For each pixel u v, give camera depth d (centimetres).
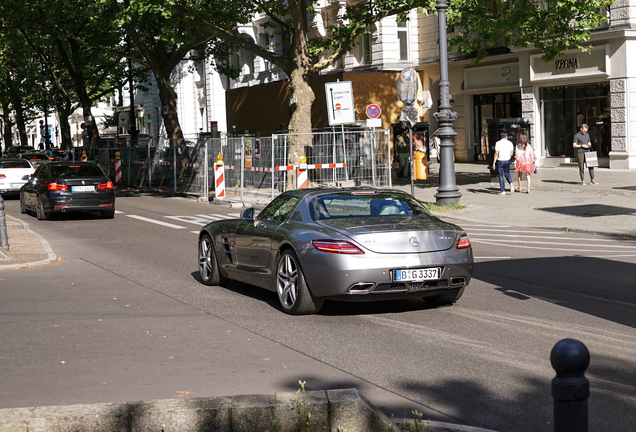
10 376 568
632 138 2620
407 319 761
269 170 2166
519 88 3152
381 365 589
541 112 2977
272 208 891
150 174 3089
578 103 2819
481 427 443
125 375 568
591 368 571
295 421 370
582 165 2197
